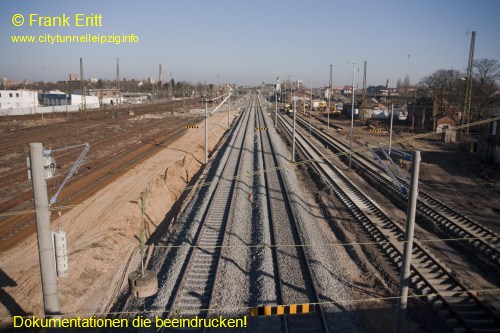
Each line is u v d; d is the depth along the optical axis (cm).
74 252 1762
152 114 9138
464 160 4300
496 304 1426
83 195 2630
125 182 2997
